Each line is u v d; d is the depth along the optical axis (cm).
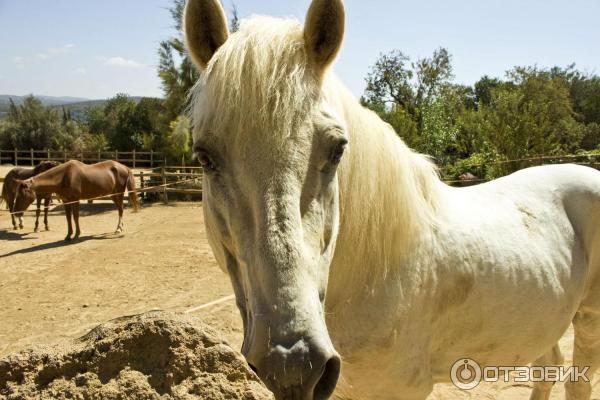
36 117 3850
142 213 1421
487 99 4616
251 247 133
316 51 151
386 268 180
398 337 185
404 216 183
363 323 181
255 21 151
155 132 2764
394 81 3023
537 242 227
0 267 786
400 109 2120
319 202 140
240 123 134
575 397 267
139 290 634
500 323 210
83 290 641
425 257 189
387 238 180
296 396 118
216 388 109
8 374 111
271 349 118
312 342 118
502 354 219
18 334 492
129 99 4897
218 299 577
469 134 2234
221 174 142
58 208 1555
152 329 114
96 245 959
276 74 137
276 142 133
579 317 262
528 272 215
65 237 1062
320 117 142
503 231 219
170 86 1703
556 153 1767
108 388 108
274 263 125
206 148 142
